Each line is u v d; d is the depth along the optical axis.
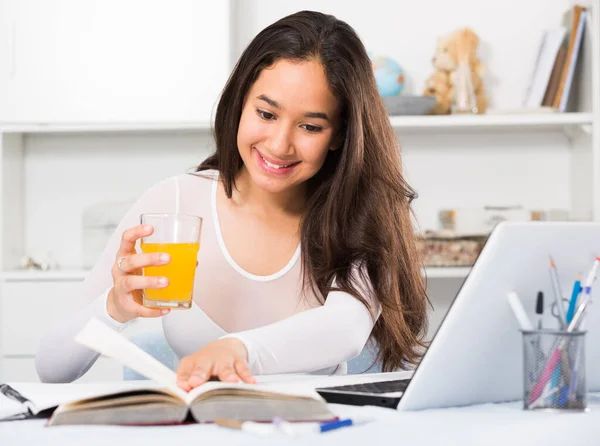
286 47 1.41
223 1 2.87
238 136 1.46
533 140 3.13
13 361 2.85
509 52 3.11
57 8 2.90
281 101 1.39
